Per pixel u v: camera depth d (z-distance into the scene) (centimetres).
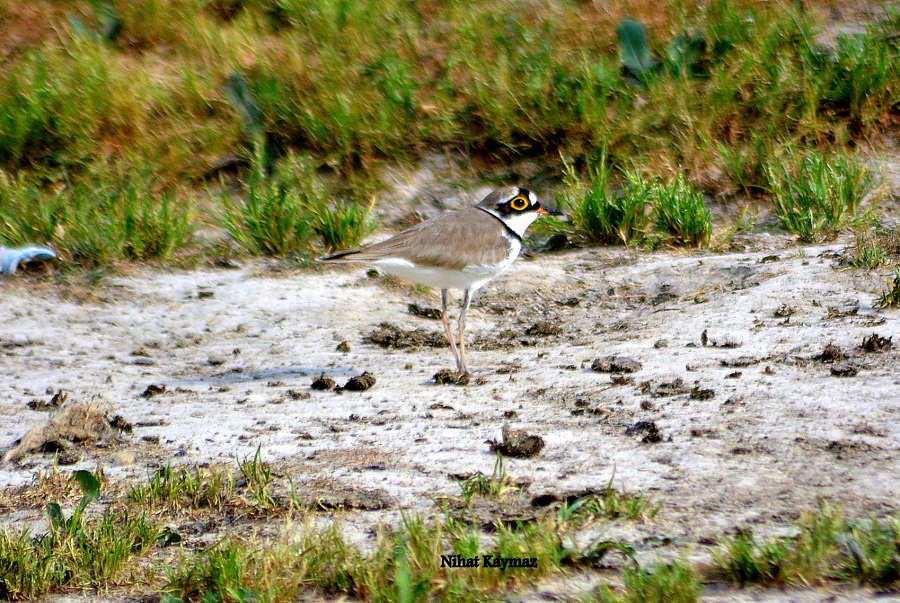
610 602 509
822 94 1692
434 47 1864
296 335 1185
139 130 1647
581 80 1714
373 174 1631
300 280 1362
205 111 1703
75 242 1409
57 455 782
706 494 650
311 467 738
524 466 717
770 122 1661
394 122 1675
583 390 909
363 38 1853
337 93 1695
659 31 1873
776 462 699
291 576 557
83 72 1697
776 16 1884
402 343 1154
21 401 964
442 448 766
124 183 1558
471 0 1984
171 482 692
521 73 1761
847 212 1496
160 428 861
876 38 1806
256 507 670
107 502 691
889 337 988
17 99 1648
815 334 1025
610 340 1105
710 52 1808
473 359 1080
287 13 1942
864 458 695
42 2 1959
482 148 1672
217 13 1997
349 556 575
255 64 1784
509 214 1045
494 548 572
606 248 1478
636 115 1664
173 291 1328
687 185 1570
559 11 1942
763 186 1576
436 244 1002
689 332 1089
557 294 1322
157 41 1889
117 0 1945
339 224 1442
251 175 1588
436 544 565
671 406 838
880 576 529
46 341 1166
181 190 1591
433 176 1648
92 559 591
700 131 1636
